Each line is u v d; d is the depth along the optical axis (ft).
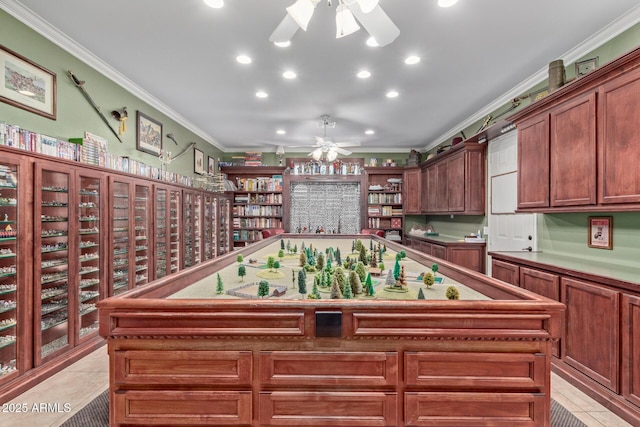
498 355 3.81
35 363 7.30
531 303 3.75
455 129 18.03
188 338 3.88
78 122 9.70
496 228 14.24
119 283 10.29
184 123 16.87
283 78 11.51
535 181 9.35
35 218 7.29
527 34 8.63
